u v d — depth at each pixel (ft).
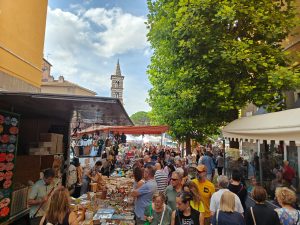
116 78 245.86
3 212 19.89
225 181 20.08
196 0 30.50
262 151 35.19
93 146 61.41
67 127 34.53
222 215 13.73
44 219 13.41
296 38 36.29
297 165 27.17
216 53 30.17
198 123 33.27
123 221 18.01
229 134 27.48
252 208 14.43
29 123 31.89
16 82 31.53
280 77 27.73
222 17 29.09
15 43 31.37
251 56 29.43
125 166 52.85
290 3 36.27
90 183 28.60
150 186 18.66
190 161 55.83
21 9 32.73
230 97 30.48
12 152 21.09
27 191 24.07
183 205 14.48
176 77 35.17
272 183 30.42
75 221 12.73
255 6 32.30
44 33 41.14
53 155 30.50
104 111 21.59
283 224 14.23
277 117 19.72
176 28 30.71
